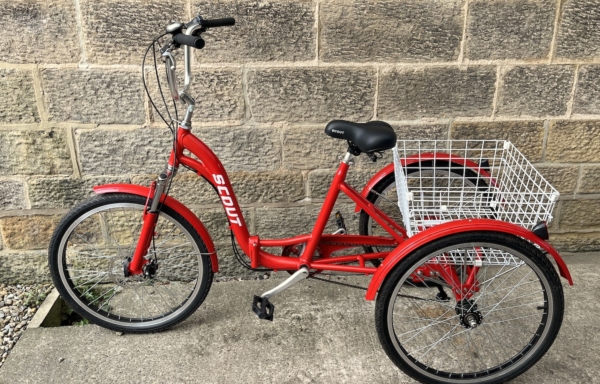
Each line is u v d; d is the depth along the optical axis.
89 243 2.87
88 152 2.67
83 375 2.23
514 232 1.93
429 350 2.24
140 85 2.56
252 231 2.94
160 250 2.84
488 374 2.15
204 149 2.21
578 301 2.68
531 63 2.67
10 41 2.44
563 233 3.09
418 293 2.75
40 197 2.75
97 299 2.71
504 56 2.64
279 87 2.61
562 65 2.68
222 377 2.21
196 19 1.95
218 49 2.52
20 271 2.91
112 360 2.32
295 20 2.50
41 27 2.43
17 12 2.40
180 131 2.18
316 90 2.63
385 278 2.00
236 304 2.71
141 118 2.62
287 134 2.71
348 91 2.65
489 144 2.82
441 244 1.94
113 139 2.66
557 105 2.76
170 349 2.39
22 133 2.61
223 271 3.00
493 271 2.91
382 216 2.30
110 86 2.55
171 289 2.89
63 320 2.83
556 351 2.34
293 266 2.34
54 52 2.47
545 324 2.06
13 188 2.72
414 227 2.11
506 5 2.54
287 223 2.93
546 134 2.82
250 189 2.83
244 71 2.57
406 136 2.77
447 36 2.58
